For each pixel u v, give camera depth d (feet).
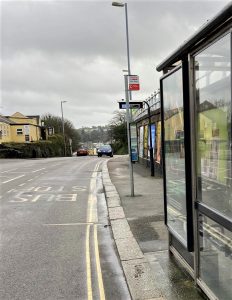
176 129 13.82
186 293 12.19
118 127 189.78
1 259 17.29
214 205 10.96
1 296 13.33
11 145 150.71
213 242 11.37
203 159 11.63
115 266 15.88
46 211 28.37
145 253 16.46
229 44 9.30
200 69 11.46
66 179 50.90
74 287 13.88
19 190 40.16
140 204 27.61
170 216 15.20
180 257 14.49
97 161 97.35
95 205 30.71
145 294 12.34
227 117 9.81
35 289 13.84
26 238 20.77
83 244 19.35
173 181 14.60
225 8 8.45
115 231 20.45
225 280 10.77
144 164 63.36
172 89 14.01
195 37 10.48
